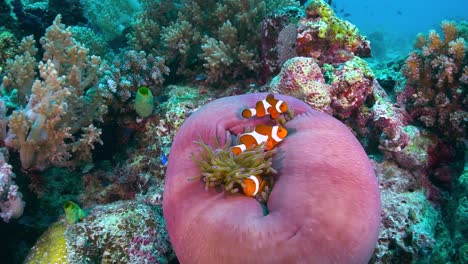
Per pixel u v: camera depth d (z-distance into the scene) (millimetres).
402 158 763
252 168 492
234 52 1064
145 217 691
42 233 735
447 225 729
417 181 769
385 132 768
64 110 746
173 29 1113
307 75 805
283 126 565
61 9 1396
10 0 1152
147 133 977
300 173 454
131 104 978
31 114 729
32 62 827
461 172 782
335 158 468
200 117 583
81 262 621
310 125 531
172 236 495
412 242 638
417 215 678
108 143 1011
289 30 992
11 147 725
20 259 747
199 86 1127
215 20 1170
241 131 582
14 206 642
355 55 994
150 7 1313
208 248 432
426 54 840
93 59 842
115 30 1623
